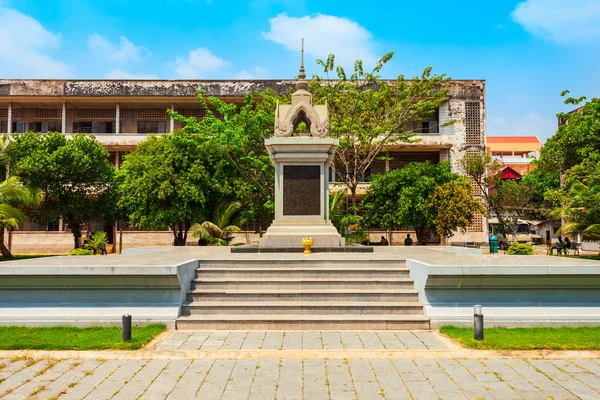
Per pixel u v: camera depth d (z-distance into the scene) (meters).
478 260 10.57
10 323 8.47
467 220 28.89
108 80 37.12
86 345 7.20
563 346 7.16
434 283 8.66
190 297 9.10
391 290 9.27
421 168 31.75
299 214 13.23
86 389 5.70
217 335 8.02
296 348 7.27
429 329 8.41
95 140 30.23
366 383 5.89
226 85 37.03
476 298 8.73
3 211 21.30
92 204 29.88
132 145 36.38
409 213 29.80
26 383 5.88
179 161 26.97
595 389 5.71
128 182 27.67
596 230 20.77
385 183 30.88
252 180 25.78
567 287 8.78
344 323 8.41
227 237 23.95
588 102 24.05
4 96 36.62
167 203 27.06
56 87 36.97
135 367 6.45
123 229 36.47
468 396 5.51
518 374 6.20
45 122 39.56
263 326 8.42
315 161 13.30
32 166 26.88
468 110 37.19
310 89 24.02
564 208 21.97
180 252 13.98
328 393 5.59
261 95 26.59
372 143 27.58
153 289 8.74
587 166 21.66
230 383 5.88
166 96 36.88
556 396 5.51
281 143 13.14
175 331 8.27
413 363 6.62
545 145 30.55
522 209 39.72
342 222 22.41
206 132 24.16
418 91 23.84
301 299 9.12
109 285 8.73
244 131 23.36
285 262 10.37
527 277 8.62
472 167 33.69
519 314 8.53
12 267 8.58
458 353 6.96
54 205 28.92
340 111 23.48
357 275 9.82
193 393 5.58
